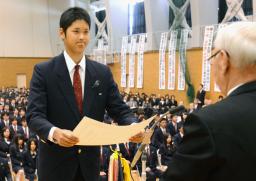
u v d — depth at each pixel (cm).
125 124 192
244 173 98
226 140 99
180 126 929
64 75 186
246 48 106
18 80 2666
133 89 2078
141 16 2225
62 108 185
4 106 1403
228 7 1611
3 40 2600
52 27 2758
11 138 936
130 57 2094
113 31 2272
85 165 186
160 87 1858
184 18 1816
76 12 184
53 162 184
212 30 1495
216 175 100
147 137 178
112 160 234
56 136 160
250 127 101
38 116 176
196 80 1638
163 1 1977
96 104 192
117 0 2264
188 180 101
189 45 1703
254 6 1450
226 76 115
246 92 110
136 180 625
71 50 187
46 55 2758
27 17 2673
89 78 191
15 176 727
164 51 1822
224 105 107
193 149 102
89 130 155
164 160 809
